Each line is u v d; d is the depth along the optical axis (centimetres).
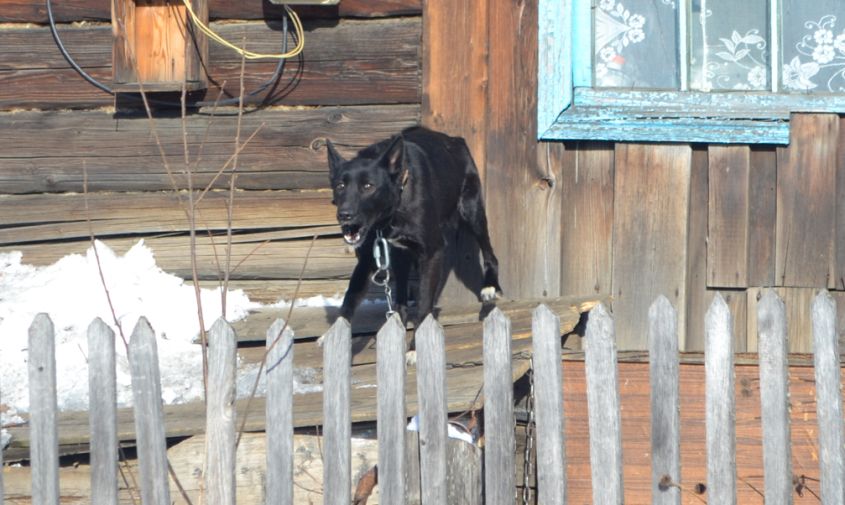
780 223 1035
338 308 1048
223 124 1102
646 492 895
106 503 628
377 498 727
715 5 1059
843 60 1048
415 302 1073
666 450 605
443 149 1009
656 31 1062
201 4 1072
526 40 1053
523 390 920
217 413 620
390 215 916
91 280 1041
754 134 1026
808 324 1034
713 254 1043
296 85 1095
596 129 1043
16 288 1035
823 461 601
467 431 746
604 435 607
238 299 1063
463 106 1068
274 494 621
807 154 1030
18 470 748
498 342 613
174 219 1105
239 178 1102
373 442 746
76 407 795
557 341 606
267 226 1098
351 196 879
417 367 620
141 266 1085
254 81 1098
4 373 859
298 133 1098
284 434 618
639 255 1053
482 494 696
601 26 1064
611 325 601
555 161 1057
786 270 1035
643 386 898
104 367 621
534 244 1066
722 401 599
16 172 1123
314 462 744
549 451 612
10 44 1117
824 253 1029
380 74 1084
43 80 1119
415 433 662
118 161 1114
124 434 724
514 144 1062
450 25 1064
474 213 1035
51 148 1120
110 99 1112
